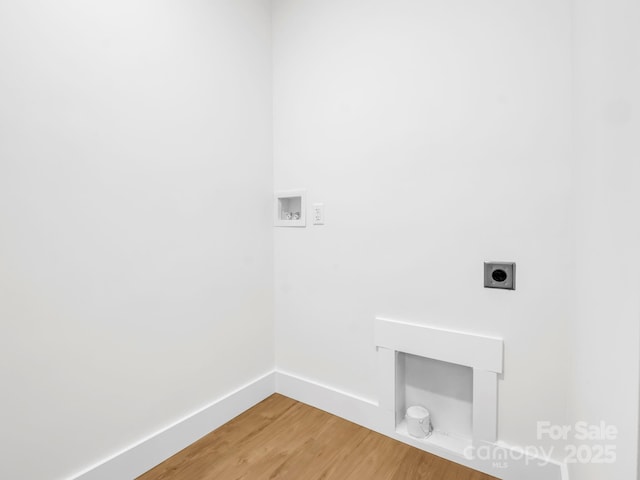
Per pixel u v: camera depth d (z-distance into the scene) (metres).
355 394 1.60
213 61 1.54
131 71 1.23
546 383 1.14
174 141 1.38
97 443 1.15
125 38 1.21
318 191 1.69
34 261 1.01
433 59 1.33
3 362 0.95
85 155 1.11
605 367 0.56
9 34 0.95
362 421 1.57
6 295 0.96
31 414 1.01
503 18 1.19
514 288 1.19
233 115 1.63
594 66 0.68
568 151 1.08
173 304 1.39
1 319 0.95
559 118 1.10
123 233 1.22
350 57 1.56
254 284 1.77
